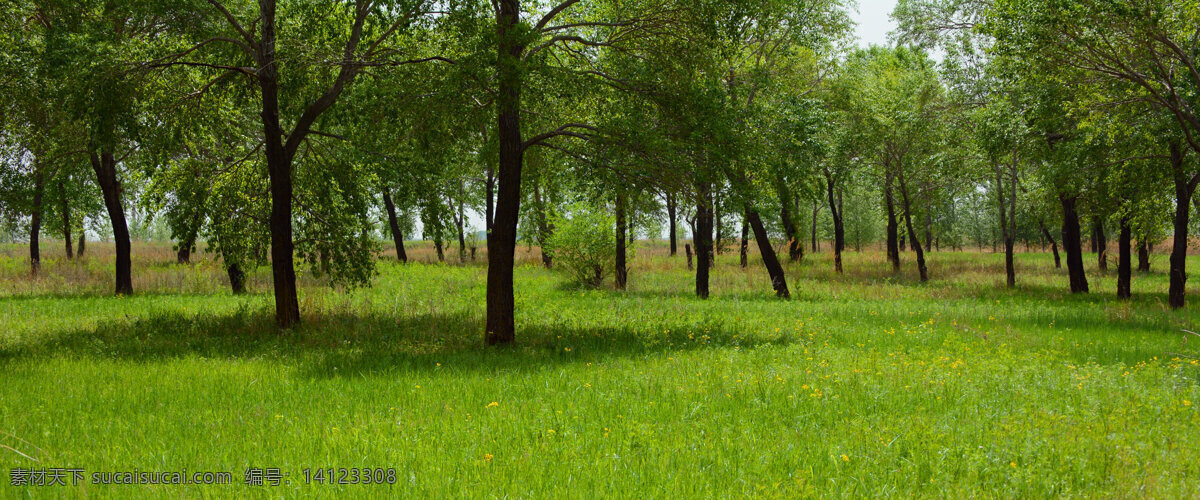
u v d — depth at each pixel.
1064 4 13.98
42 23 14.94
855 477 4.82
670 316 15.51
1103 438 5.55
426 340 12.30
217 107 14.60
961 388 7.52
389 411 6.76
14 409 6.95
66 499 4.54
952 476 4.75
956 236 64.75
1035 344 11.57
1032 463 4.99
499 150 12.48
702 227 21.22
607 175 11.91
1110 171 18.97
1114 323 14.37
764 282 26.08
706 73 13.18
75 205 27.62
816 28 21.66
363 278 16.31
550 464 5.09
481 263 36.16
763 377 8.10
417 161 13.98
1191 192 17.34
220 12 13.22
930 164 28.45
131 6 12.42
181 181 14.93
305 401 7.35
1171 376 8.48
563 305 18.20
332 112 14.08
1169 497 4.43
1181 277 17.36
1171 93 14.81
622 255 23.77
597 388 7.82
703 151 12.16
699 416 6.59
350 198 15.55
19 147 16.89
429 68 12.40
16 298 18.69
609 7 13.31
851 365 9.12
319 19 12.85
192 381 8.41
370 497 4.49
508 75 10.79
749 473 4.92
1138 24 13.69
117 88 12.09
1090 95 15.61
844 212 60.50
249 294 20.67
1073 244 23.17
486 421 6.37
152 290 21.45
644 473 4.91
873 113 27.25
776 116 19.38
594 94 12.62
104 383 8.27
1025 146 19.73
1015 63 16.03
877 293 22.20
